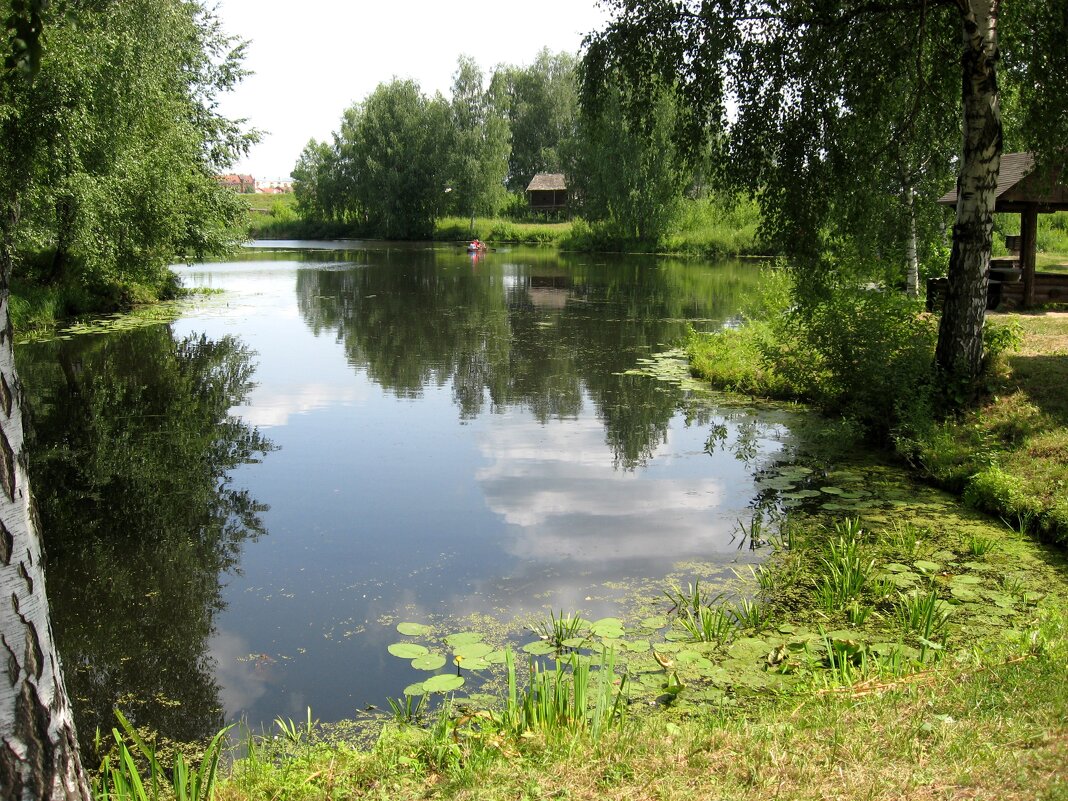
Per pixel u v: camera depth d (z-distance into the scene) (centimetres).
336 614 641
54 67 1408
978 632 569
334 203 7712
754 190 1195
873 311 1152
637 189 5234
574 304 2667
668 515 848
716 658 543
